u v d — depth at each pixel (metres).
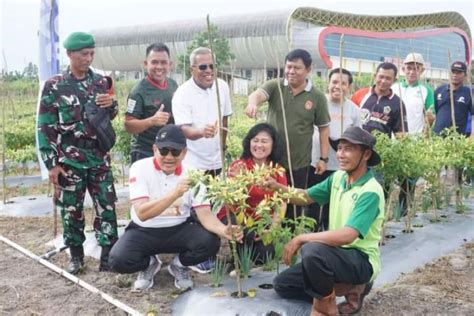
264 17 53.31
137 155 6.00
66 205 5.36
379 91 7.20
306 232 4.82
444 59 68.38
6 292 5.08
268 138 5.17
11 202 9.23
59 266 5.80
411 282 5.19
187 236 4.85
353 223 3.94
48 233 7.23
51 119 5.14
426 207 7.64
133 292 4.95
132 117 5.75
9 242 6.69
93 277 5.40
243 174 4.71
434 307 4.60
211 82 5.62
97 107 5.24
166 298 4.82
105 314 4.57
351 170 4.14
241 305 4.43
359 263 4.05
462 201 8.39
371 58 58.34
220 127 4.37
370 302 4.68
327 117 5.98
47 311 4.64
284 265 5.37
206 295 4.70
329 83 6.47
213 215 4.82
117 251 4.81
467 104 8.92
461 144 7.58
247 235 5.27
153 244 4.86
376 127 7.17
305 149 5.94
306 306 4.45
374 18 58.78
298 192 4.55
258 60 55.31
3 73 10.11
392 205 7.50
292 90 5.84
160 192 4.83
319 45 50.69
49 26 6.85
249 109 5.52
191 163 5.76
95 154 5.34
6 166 11.84
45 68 6.87
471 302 4.72
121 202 9.34
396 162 5.95
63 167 5.25
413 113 8.72
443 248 6.21
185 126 5.49
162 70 5.76
